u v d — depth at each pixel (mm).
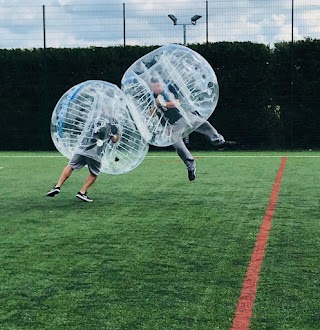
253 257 5828
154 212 8336
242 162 15398
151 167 14367
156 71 8844
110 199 9523
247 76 19672
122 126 9078
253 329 4012
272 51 19578
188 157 9680
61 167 14773
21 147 20828
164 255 5945
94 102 8945
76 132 9055
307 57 19375
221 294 4723
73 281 5109
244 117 19812
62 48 20469
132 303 4535
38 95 20625
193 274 5273
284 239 6586
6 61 20625
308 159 16031
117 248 6258
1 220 7844
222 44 19750
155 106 8883
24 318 4254
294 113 19594
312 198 9383
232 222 7566
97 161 9102
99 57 20375
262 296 4668
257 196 9656
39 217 8047
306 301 4543
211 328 4035
